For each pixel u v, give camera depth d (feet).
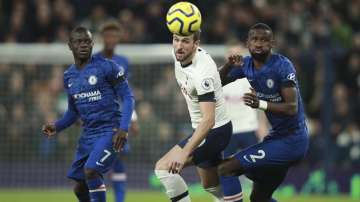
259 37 67.97
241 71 72.13
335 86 137.69
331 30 151.74
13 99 138.82
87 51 73.87
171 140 136.87
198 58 67.46
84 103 74.33
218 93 69.56
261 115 103.91
